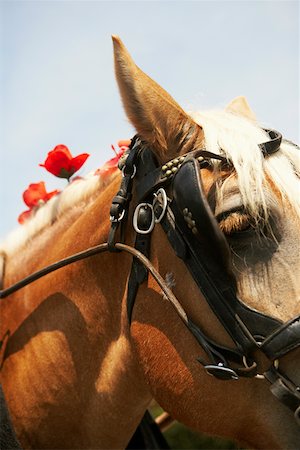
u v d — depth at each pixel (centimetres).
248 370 188
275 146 195
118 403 234
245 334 186
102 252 231
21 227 279
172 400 209
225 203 185
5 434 224
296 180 188
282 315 183
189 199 187
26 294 260
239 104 238
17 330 259
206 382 201
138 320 214
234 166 189
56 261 249
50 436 246
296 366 185
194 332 196
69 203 264
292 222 184
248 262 186
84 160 278
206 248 186
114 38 199
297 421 188
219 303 190
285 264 183
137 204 215
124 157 224
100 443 240
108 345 234
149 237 209
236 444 211
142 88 201
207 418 204
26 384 250
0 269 272
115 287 230
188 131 204
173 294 202
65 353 242
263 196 183
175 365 205
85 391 239
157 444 298
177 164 203
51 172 278
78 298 240
